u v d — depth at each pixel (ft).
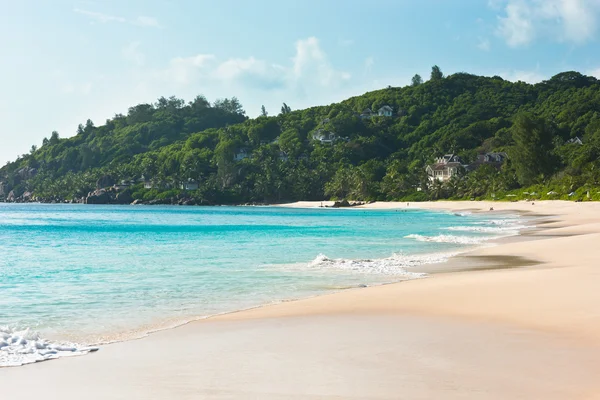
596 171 396.98
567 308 48.96
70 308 58.44
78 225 268.21
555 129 645.10
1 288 72.49
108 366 34.50
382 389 28.63
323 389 28.86
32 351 38.37
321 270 87.30
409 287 64.69
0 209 566.77
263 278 79.87
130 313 55.47
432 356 34.83
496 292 57.98
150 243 153.79
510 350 35.86
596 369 31.55
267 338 41.24
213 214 427.33
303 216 373.81
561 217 252.21
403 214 383.24
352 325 44.86
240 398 27.68
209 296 65.51
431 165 629.92
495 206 419.95
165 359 35.99
